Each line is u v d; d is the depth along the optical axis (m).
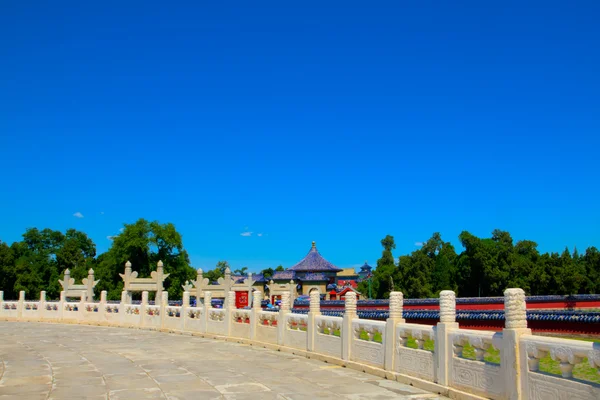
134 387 11.95
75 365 15.22
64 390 11.59
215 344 20.84
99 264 68.06
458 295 60.62
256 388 11.80
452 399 10.42
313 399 10.65
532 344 8.57
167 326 27.12
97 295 59.19
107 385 12.18
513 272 54.84
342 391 11.39
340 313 39.00
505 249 55.69
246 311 21.58
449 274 61.50
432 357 11.34
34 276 61.22
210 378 13.06
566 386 7.87
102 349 19.17
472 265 57.31
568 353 7.84
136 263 58.88
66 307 33.91
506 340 9.11
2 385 12.19
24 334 25.34
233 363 15.59
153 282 36.19
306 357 16.83
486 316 25.94
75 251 71.19
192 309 25.53
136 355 17.47
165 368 14.66
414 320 30.19
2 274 58.97
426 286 61.53
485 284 56.28
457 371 10.48
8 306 36.69
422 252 65.12
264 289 95.62
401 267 65.31
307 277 87.94
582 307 38.97
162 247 60.06
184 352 18.30
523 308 9.16
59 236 75.12
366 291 90.75
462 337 10.39
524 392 8.68
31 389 11.70
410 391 11.26
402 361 12.41
